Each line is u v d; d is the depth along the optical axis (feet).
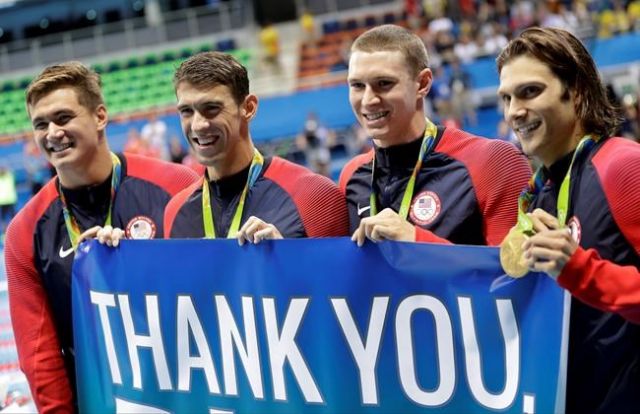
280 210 9.96
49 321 10.67
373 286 8.75
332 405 8.95
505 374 8.17
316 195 10.03
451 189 9.66
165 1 85.46
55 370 10.46
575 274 7.16
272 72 74.23
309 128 53.11
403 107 9.62
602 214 7.62
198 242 9.56
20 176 62.90
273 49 74.95
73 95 10.18
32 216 10.85
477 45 61.87
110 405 10.09
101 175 10.71
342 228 10.21
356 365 8.84
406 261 8.61
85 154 10.36
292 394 9.14
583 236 7.73
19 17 89.35
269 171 10.26
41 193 11.02
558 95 7.84
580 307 7.88
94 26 88.74
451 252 8.42
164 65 76.43
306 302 9.04
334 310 8.92
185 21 78.33
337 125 61.46
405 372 8.66
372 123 9.71
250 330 9.34
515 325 8.11
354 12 79.30
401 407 8.69
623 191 7.50
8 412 11.69
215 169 10.17
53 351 10.55
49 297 10.77
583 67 7.89
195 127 9.60
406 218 9.80
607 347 7.68
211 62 9.61
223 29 78.02
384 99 9.57
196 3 85.46
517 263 7.93
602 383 7.73
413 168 9.96
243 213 10.08
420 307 8.56
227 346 9.46
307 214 9.95
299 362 9.09
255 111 10.16
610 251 7.58
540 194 8.41
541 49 7.84
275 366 9.20
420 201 9.78
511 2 68.69
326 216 10.03
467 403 8.37
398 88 9.53
